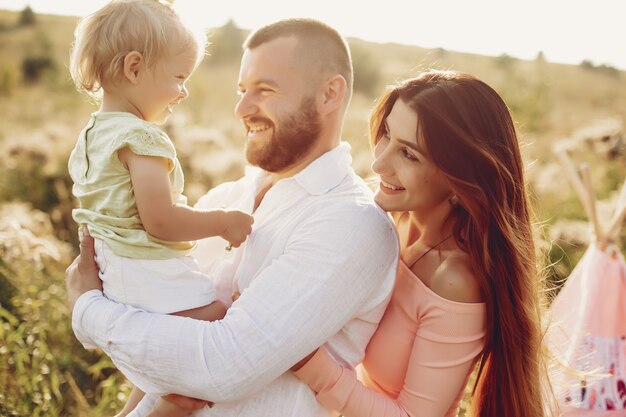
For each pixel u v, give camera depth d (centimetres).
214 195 247
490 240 197
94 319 186
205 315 197
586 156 748
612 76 2955
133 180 185
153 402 206
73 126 822
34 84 1886
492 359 208
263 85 205
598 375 257
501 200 196
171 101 200
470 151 192
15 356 334
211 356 175
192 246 201
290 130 204
